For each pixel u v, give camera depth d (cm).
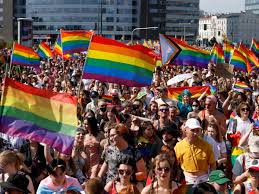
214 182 691
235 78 2016
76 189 759
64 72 2303
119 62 1246
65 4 14338
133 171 793
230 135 1059
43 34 14412
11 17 14112
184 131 914
